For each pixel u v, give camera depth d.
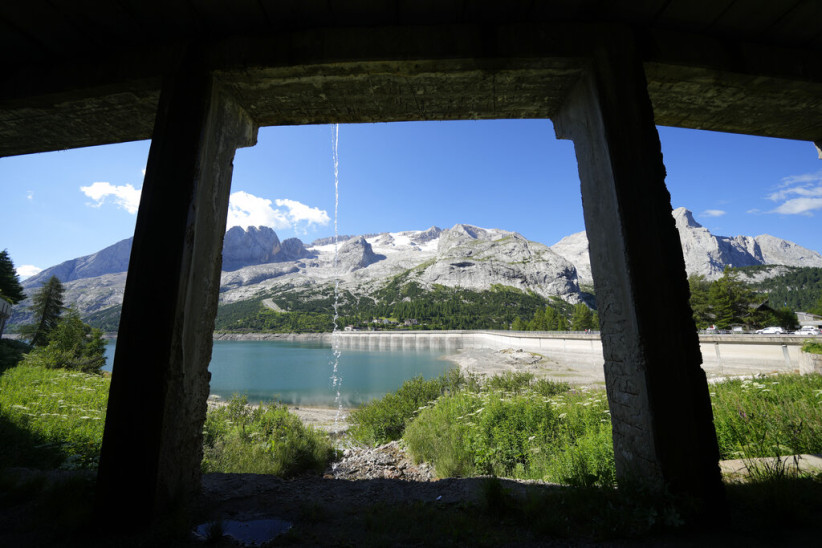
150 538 2.42
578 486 3.03
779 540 2.17
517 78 3.39
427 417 7.44
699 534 2.31
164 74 3.23
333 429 10.37
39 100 3.57
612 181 2.94
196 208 3.06
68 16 3.05
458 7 3.04
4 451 4.40
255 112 3.92
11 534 2.50
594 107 3.16
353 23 3.17
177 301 2.83
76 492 2.93
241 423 6.99
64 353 15.70
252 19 3.14
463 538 2.49
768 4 3.00
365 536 2.62
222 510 3.10
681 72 3.29
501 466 5.09
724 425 4.56
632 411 2.83
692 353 2.67
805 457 3.56
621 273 2.90
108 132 4.25
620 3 3.04
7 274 37.28
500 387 11.33
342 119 4.12
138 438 2.64
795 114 4.01
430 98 3.71
